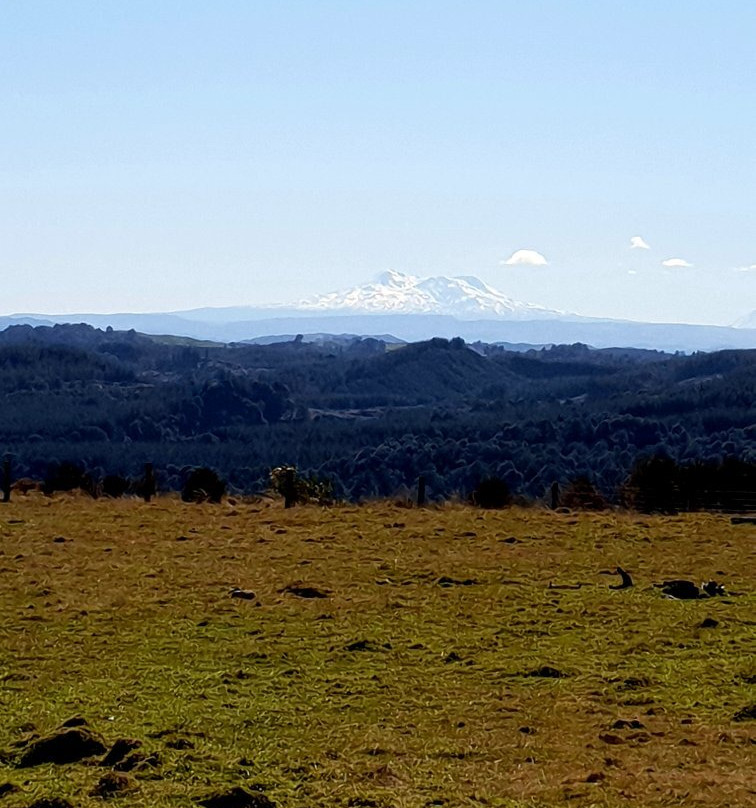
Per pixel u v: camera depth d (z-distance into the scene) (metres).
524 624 15.66
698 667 13.41
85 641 14.38
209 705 11.68
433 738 10.77
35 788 9.14
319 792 9.28
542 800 9.16
